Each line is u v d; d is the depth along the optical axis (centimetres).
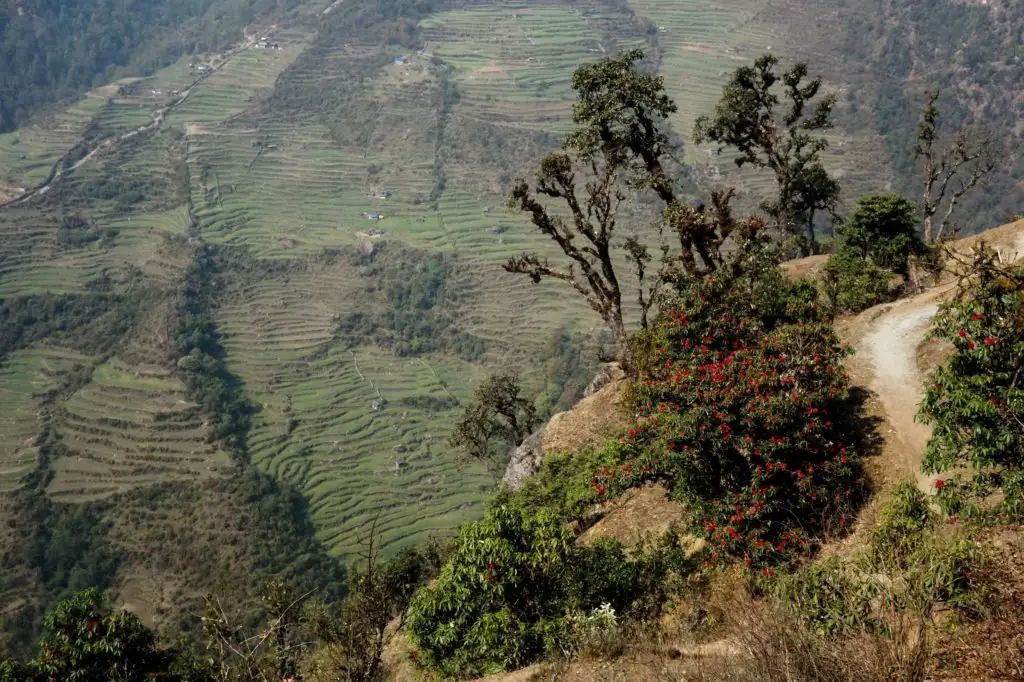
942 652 802
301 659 1802
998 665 761
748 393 1370
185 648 1641
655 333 2031
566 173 2338
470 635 1223
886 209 3278
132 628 1452
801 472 1357
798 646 849
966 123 15125
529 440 2861
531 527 1306
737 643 991
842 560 1144
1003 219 11475
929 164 3778
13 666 1345
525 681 1095
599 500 2008
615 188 2456
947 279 2959
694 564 1365
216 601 1524
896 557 1012
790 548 1280
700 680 924
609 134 2383
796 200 4288
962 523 1040
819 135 15412
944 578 884
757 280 1986
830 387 1444
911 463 1469
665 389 1465
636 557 1472
